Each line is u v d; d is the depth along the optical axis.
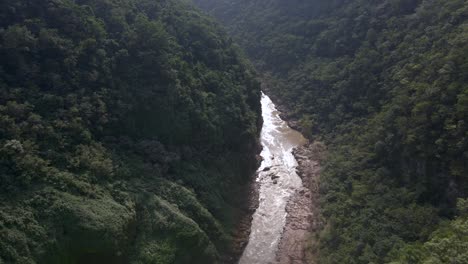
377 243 40.00
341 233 44.78
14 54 37.81
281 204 54.91
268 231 50.12
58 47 40.81
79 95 40.94
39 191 32.19
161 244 36.97
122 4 54.38
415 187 42.56
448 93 41.25
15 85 37.22
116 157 40.78
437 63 45.84
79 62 43.03
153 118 46.97
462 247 28.14
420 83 46.66
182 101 49.22
